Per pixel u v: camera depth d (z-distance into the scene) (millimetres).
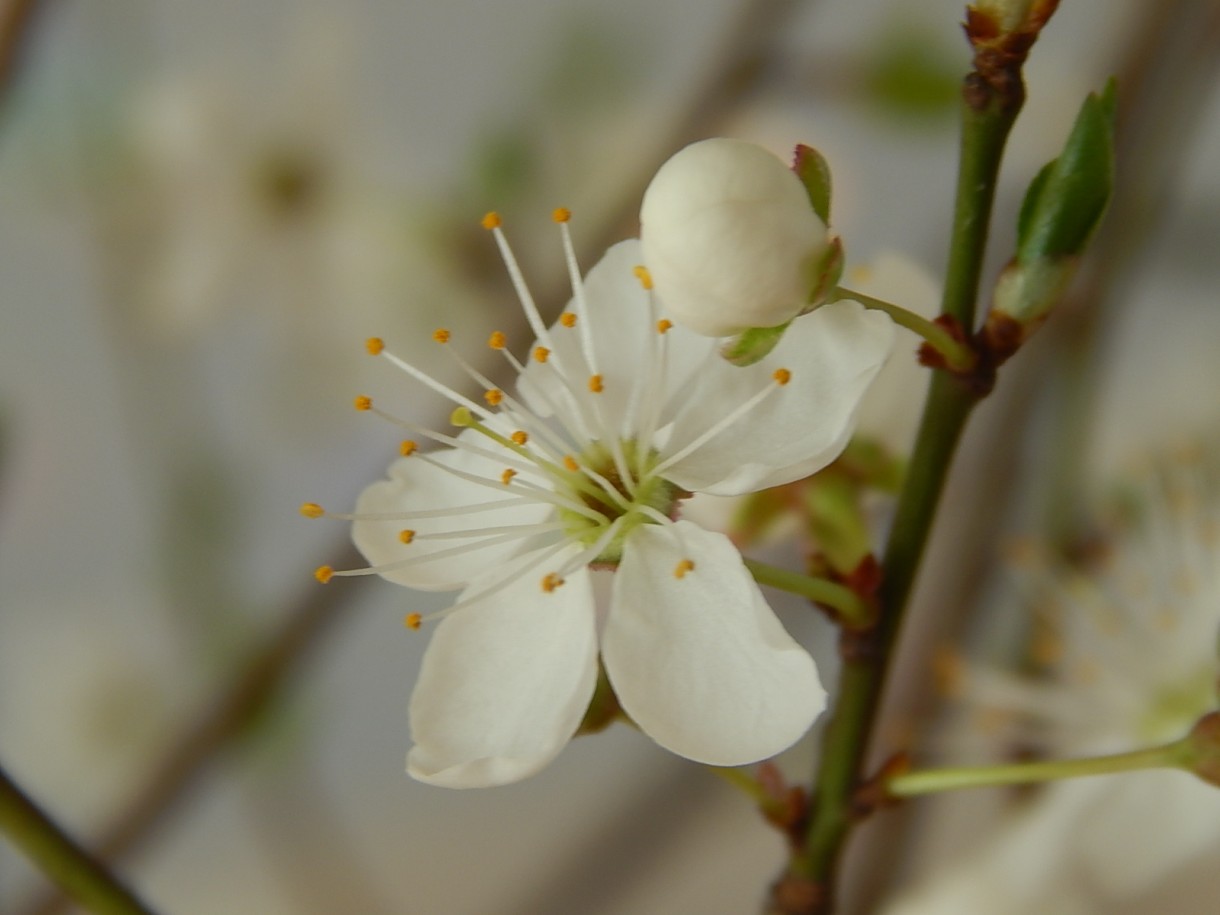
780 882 145
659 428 142
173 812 193
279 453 246
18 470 248
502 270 211
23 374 253
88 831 201
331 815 245
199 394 239
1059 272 136
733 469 139
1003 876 164
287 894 249
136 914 144
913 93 194
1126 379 201
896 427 147
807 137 214
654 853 196
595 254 180
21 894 243
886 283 147
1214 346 201
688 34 229
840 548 145
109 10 221
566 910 196
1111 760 140
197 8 227
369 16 232
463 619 141
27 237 244
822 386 139
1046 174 137
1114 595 174
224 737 186
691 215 132
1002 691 172
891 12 202
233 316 229
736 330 134
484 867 256
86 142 218
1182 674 170
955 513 180
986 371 137
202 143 212
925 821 172
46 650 256
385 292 211
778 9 189
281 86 214
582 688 137
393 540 143
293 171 212
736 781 145
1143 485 181
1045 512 177
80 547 257
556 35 230
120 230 217
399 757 261
